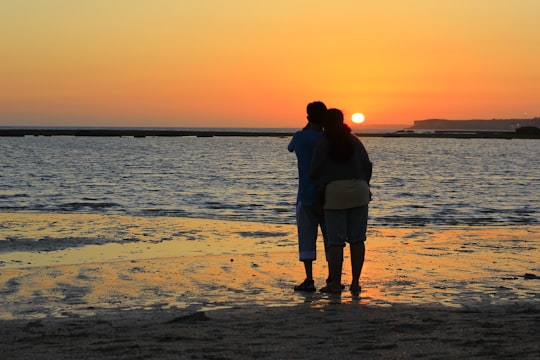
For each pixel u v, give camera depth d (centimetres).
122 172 4347
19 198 2470
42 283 831
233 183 3453
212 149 10119
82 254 1125
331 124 745
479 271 916
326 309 661
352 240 764
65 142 12988
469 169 5122
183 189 3031
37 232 1427
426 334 512
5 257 1083
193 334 530
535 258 1041
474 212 2061
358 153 750
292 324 574
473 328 538
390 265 965
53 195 2630
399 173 4538
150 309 681
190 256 1078
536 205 2319
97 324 597
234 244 1271
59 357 451
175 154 7944
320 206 775
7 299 736
